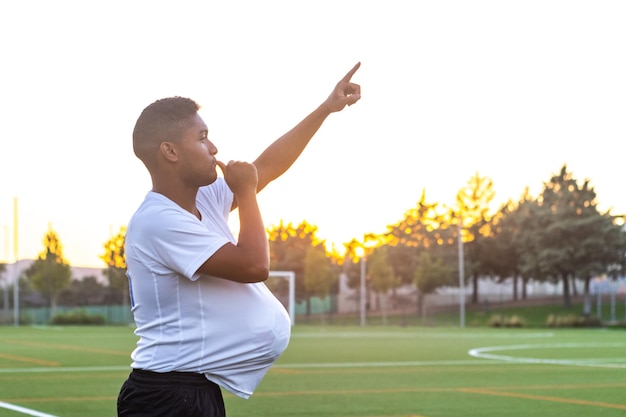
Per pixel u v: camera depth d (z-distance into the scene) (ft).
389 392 46.96
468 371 61.21
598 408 40.50
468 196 265.13
